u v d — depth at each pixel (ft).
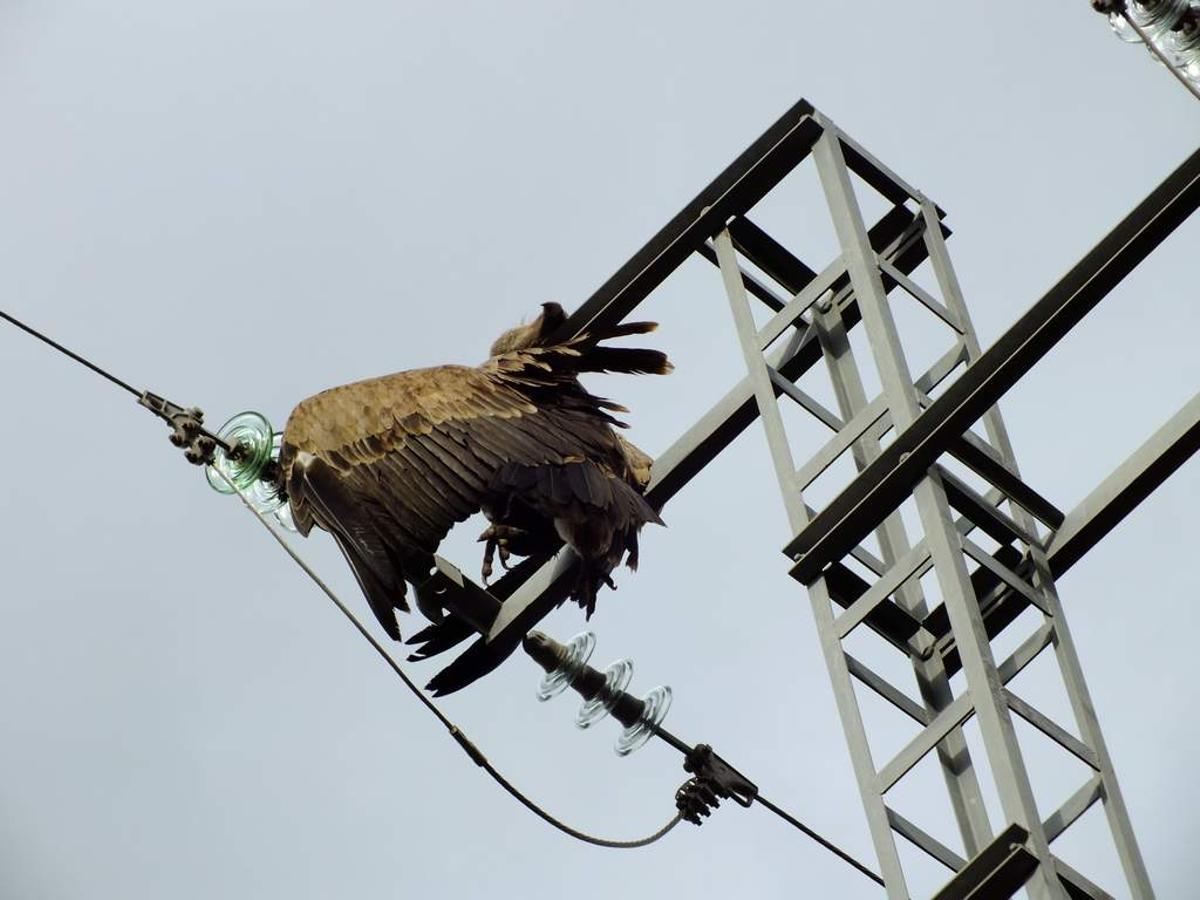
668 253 49.49
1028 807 38.86
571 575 48.19
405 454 44.62
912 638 44.73
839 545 42.93
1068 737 40.88
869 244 46.42
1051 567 44.21
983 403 42.52
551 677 49.88
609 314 49.75
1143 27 39.91
